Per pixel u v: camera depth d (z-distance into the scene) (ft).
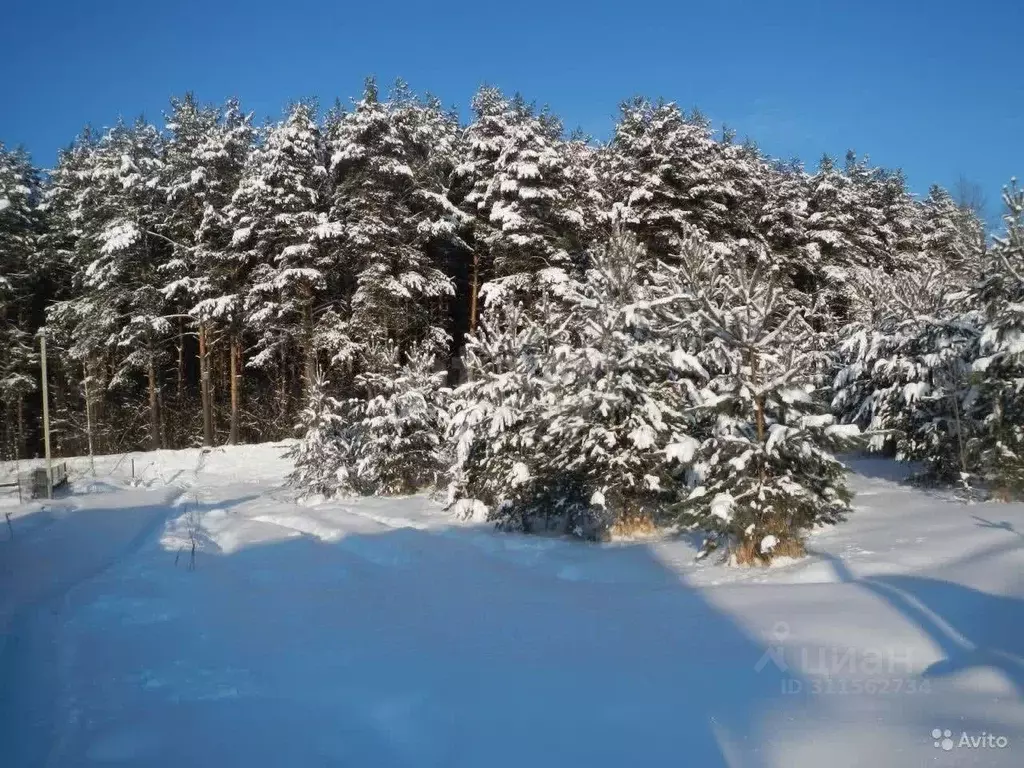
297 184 100.63
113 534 50.49
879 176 136.26
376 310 99.40
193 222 115.03
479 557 39.04
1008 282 44.04
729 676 19.33
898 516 40.57
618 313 41.09
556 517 44.14
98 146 132.16
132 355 113.91
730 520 30.45
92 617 30.04
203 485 82.43
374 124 101.19
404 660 22.93
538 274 94.99
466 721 18.01
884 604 23.94
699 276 44.24
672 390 41.70
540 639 24.09
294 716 19.24
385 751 16.92
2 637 27.66
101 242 116.37
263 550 44.62
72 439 124.77
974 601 23.15
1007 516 37.40
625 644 22.74
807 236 109.60
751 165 113.29
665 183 95.40
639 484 39.99
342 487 65.05
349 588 33.71
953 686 17.56
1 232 120.47
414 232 106.93
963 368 48.85
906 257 117.50
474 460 50.62
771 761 14.71
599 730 16.96
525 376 48.11
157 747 17.81
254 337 125.18
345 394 101.60
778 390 32.35
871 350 61.72
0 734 19.42
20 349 121.49
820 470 32.32
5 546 46.50
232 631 27.50
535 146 98.07
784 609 24.50
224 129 116.57
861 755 14.57
